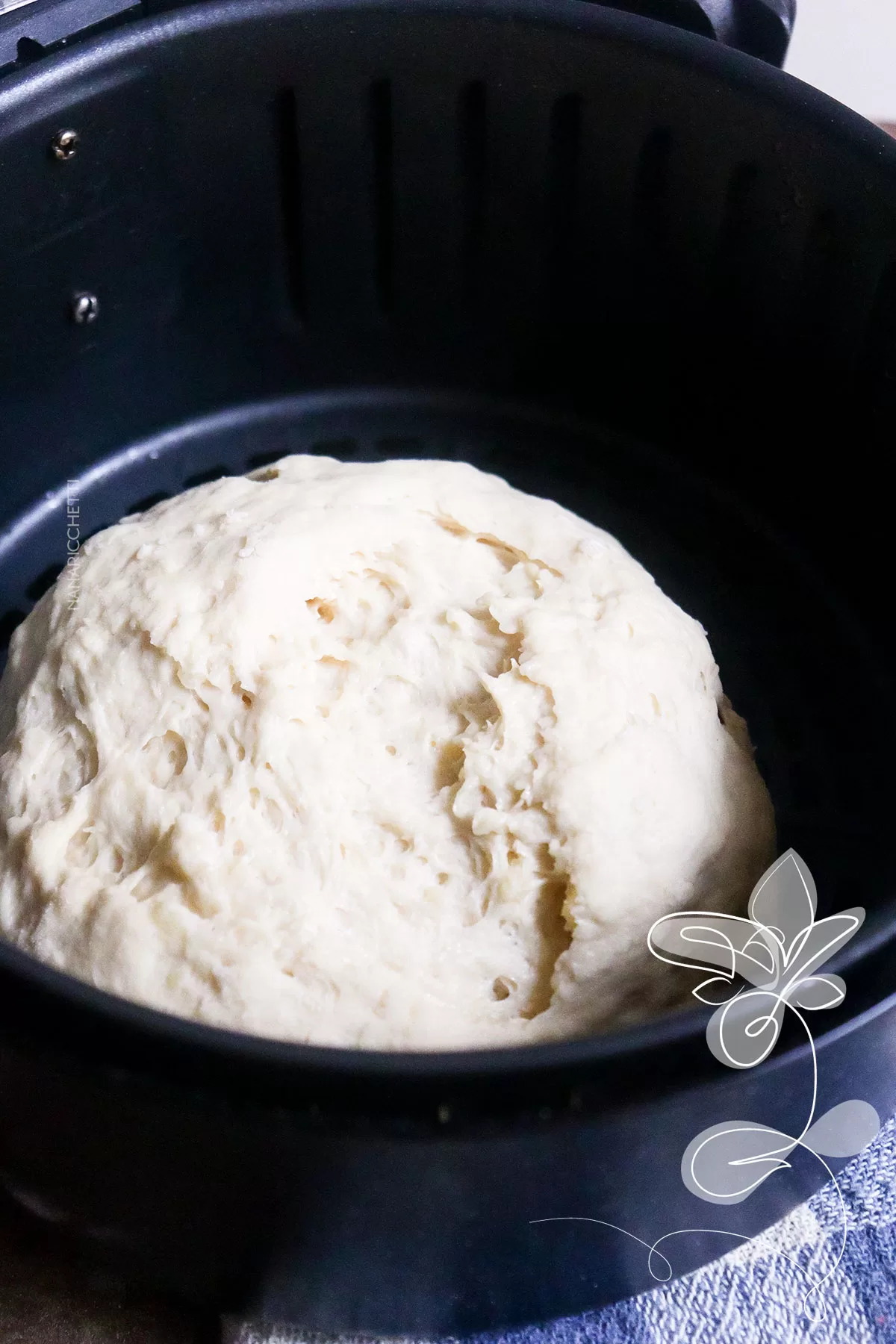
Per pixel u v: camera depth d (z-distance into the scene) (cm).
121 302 41
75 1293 34
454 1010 31
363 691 33
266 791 32
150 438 44
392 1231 29
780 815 38
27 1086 28
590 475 44
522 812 32
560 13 38
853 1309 33
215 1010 31
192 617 33
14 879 32
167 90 39
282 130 40
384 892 32
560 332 44
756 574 42
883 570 40
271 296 43
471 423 45
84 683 33
